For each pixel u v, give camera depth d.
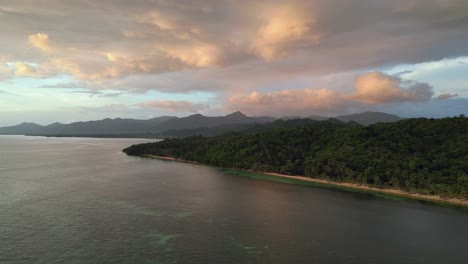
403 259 56.09
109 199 91.00
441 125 147.00
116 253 55.47
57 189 102.00
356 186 119.94
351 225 73.38
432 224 74.75
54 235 62.62
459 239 65.50
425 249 60.41
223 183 123.94
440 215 82.19
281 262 53.78
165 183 119.31
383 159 124.81
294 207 88.19
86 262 51.97
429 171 113.25
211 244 60.44
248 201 94.12
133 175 137.00
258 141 179.25
